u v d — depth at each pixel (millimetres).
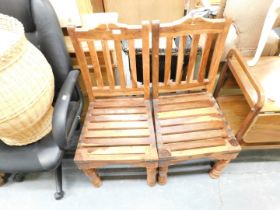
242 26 1223
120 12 1543
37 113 943
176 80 1203
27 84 856
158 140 1089
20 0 915
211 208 1256
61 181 1325
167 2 1501
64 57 1050
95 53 1050
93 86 1276
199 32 995
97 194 1337
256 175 1373
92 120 1181
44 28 979
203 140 1089
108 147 1085
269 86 1126
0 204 1310
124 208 1275
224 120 1158
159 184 1353
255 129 1131
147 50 1039
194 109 1208
